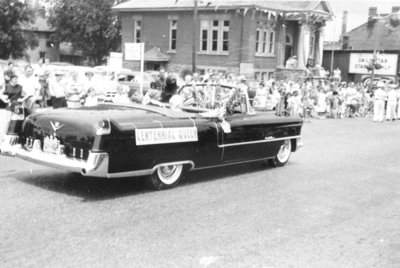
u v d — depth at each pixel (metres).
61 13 55.94
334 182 8.71
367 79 45.03
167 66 39.56
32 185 7.24
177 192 7.41
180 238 5.43
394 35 47.78
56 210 6.13
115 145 6.58
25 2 46.97
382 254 5.32
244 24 35.34
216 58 36.78
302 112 21.92
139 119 6.96
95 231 5.47
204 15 37.19
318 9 39.25
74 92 12.14
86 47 55.47
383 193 8.07
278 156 9.83
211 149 7.95
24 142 7.43
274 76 38.06
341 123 20.80
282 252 5.20
